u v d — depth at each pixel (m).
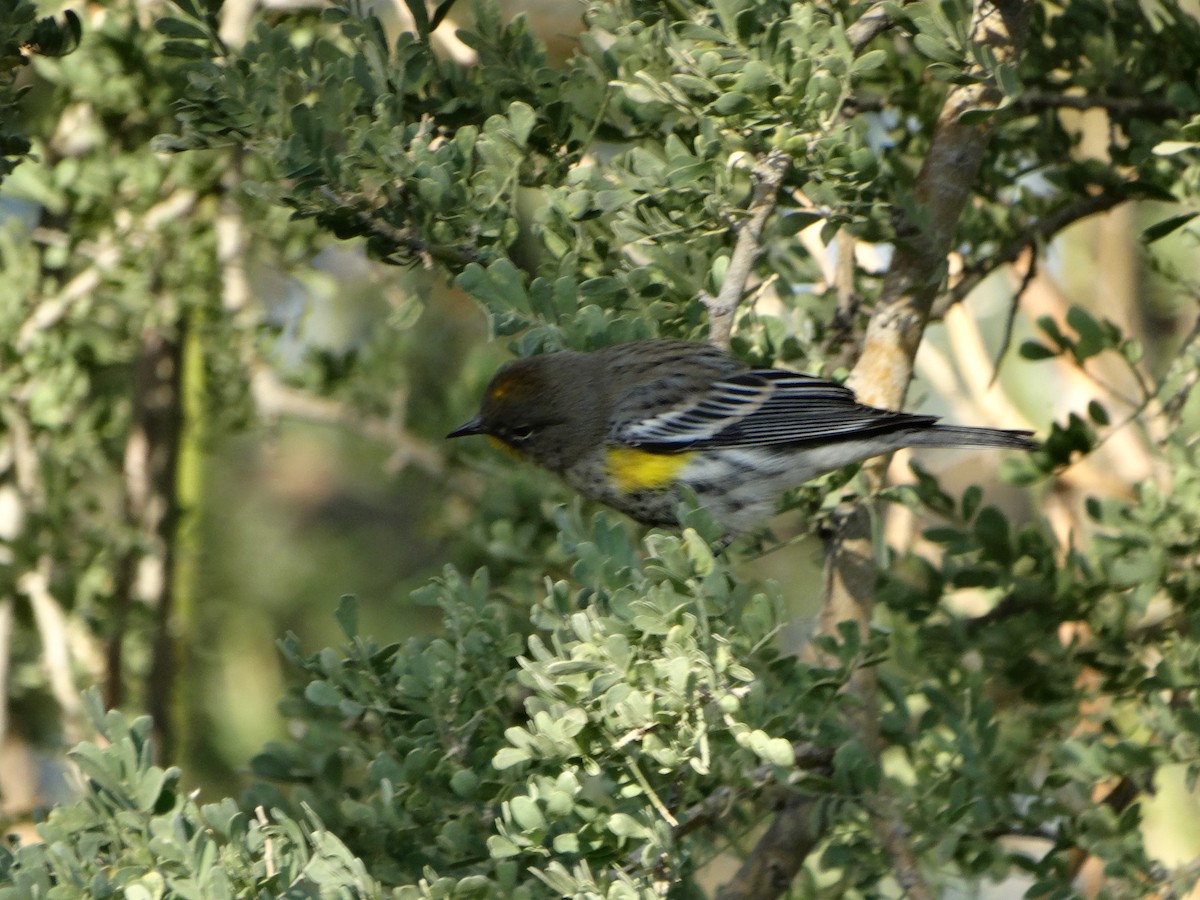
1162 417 11.52
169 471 14.35
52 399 13.39
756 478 10.51
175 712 14.27
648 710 7.16
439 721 8.54
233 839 7.25
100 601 13.77
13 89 9.83
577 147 10.23
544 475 13.13
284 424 20.17
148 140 13.71
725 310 9.30
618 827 7.26
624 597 7.50
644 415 10.87
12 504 13.39
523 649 9.55
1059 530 14.55
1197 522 10.80
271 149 9.69
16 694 14.22
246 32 12.74
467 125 10.38
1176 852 13.55
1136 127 11.10
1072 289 16.67
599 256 10.12
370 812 8.52
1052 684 11.45
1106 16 11.70
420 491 18.48
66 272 14.63
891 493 10.41
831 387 10.38
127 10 13.23
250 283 16.08
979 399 14.86
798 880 11.20
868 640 9.87
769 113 9.05
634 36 9.69
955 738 9.84
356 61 9.67
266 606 18.88
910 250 9.92
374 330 15.23
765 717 8.23
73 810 7.45
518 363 11.59
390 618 19.39
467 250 9.77
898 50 12.40
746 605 8.41
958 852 10.32
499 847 7.29
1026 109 11.69
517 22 10.09
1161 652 11.02
